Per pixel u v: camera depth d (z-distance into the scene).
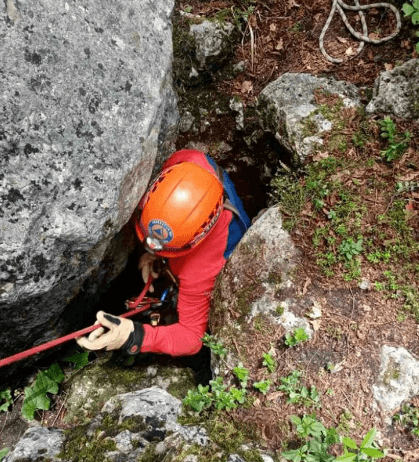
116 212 2.41
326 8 3.57
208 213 2.78
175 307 3.55
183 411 2.57
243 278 2.81
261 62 3.70
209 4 3.70
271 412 2.47
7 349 2.66
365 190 2.86
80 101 2.17
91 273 2.79
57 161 2.10
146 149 2.48
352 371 2.44
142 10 2.53
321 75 3.38
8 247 2.02
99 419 2.57
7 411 3.12
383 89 3.08
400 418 2.31
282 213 2.91
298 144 3.13
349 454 2.04
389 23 3.38
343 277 2.65
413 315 2.52
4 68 1.96
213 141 3.97
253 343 2.66
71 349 3.31
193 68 3.73
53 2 2.12
